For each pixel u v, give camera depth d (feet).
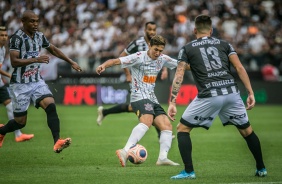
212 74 57.21
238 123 58.29
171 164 67.51
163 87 173.06
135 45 83.92
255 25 198.29
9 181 57.36
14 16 197.77
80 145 86.63
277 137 98.68
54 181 57.36
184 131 58.29
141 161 64.03
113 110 93.66
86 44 189.57
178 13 197.57
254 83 175.63
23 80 67.77
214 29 183.62
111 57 181.16
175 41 187.01
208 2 206.28
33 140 91.09
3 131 71.05
